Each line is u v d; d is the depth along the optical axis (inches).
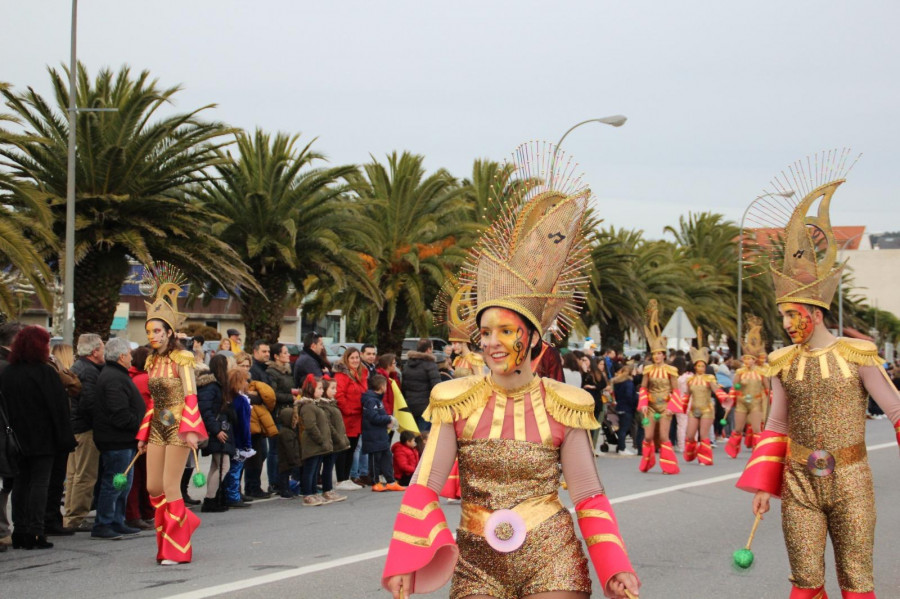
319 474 530.3
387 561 145.6
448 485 204.2
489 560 149.0
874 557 346.6
